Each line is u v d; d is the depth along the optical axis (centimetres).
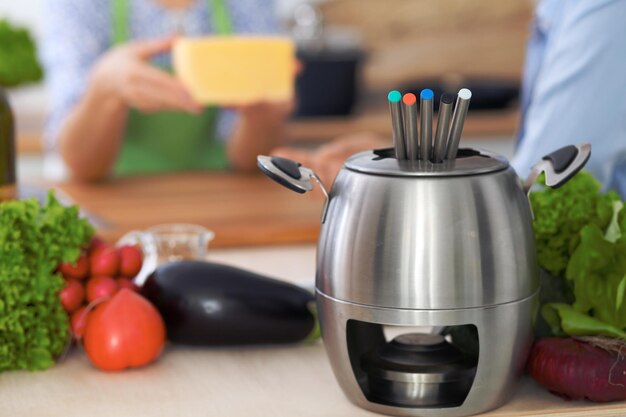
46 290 112
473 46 382
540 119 130
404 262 91
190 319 115
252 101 235
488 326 93
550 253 110
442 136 94
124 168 284
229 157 287
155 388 106
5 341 110
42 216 113
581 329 104
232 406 100
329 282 96
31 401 102
